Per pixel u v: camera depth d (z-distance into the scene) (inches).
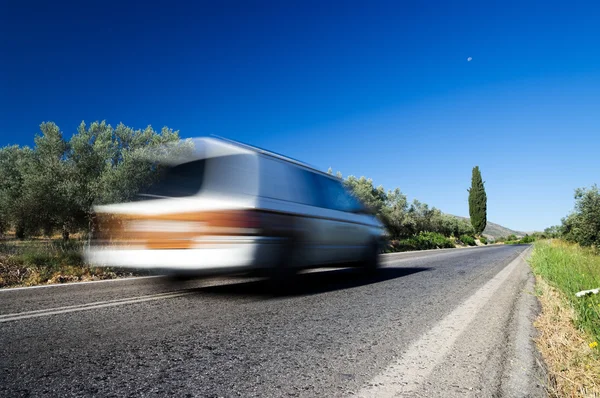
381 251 283.9
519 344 105.9
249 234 157.4
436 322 131.4
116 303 145.7
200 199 155.2
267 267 164.7
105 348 94.1
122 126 482.0
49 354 88.9
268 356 92.1
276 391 72.4
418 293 193.9
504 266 385.1
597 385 77.5
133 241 163.6
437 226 1450.5
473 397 71.6
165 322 120.1
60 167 394.3
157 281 198.4
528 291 208.4
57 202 374.0
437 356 95.2
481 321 134.0
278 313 137.6
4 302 144.8
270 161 182.9
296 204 189.5
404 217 1087.6
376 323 128.2
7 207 392.8
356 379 79.4
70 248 257.1
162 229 158.4
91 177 402.9
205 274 158.2
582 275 246.8
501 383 78.3
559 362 91.3
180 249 153.3
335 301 164.9
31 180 381.7
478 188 2689.5
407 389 74.8
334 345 102.6
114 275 226.8
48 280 205.9
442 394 72.7
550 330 121.7
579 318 131.3
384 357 93.8
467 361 91.7
